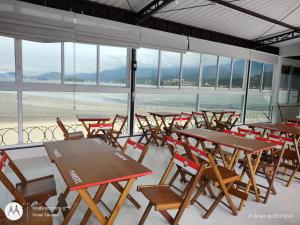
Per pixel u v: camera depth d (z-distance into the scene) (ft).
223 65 22.75
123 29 14.92
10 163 6.52
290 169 11.16
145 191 6.59
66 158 6.46
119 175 5.38
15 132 13.33
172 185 9.07
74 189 4.70
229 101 24.82
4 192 8.51
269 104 27.84
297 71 29.81
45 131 14.55
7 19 11.09
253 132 11.07
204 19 17.58
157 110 19.60
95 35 13.84
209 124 18.12
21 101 12.76
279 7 16.22
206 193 9.16
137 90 17.21
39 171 10.64
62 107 15.64
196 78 21.20
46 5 12.48
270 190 9.32
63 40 12.82
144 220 6.57
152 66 18.31
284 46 25.88
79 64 14.99
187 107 21.56
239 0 14.83
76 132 13.30
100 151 7.22
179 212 6.26
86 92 14.90
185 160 6.84
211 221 7.30
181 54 19.65
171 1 12.77
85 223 6.36
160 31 16.75
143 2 14.24
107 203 8.10
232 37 22.17
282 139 10.28
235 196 8.14
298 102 31.04
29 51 13.01
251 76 24.88
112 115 17.20
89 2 13.78
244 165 9.18
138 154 13.98
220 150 9.40
